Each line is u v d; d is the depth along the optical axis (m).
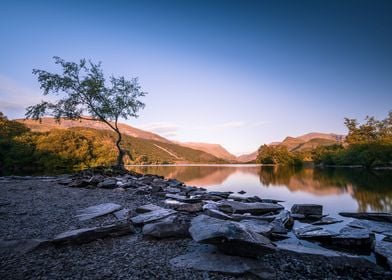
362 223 11.11
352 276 5.76
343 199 19.20
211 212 10.42
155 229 7.62
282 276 5.48
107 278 5.02
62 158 68.88
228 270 5.39
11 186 18.48
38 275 5.11
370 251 7.78
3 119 77.75
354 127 107.12
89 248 6.71
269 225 9.14
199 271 5.41
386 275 5.86
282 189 25.52
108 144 79.75
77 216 9.99
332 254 6.79
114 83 28.94
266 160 150.75
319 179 38.00
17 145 65.06
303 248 7.21
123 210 10.99
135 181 21.45
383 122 98.56
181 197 14.93
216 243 6.12
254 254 6.02
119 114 29.05
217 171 65.75
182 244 7.05
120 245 6.98
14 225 8.67
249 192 23.38
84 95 27.64
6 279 4.92
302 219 12.16
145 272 5.31
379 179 36.78
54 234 7.77
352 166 94.75
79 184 18.52
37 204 12.20
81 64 27.59
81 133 81.25
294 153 134.38
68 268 5.46
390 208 15.60
